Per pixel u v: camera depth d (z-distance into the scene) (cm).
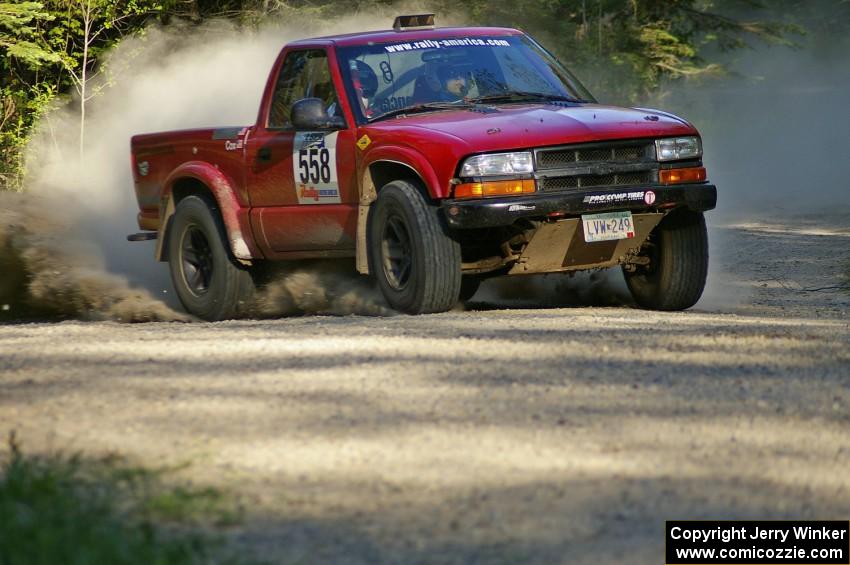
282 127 2450
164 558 914
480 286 2700
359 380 1502
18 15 5194
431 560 952
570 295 2602
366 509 1058
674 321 1998
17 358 1727
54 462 1154
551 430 1270
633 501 1072
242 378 1534
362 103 2314
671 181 2178
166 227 2734
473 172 2052
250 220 2497
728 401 1388
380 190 2214
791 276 3081
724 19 7688
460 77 2383
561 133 2109
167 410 1383
